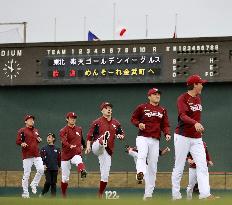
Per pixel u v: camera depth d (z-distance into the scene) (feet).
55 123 89.45
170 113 85.71
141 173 49.62
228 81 82.84
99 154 56.03
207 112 84.99
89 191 85.56
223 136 84.53
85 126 88.43
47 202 24.35
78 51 87.25
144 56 85.20
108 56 86.38
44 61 88.12
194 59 83.71
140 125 49.90
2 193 88.74
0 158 90.74
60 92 89.45
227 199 26.68
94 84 87.20
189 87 43.37
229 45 82.84
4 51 89.20
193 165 57.93
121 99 87.51
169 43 84.48
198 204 23.16
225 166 84.38
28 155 68.54
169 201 24.72
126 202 23.79
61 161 63.31
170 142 85.92
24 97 90.38
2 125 90.84
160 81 84.53
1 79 89.20
